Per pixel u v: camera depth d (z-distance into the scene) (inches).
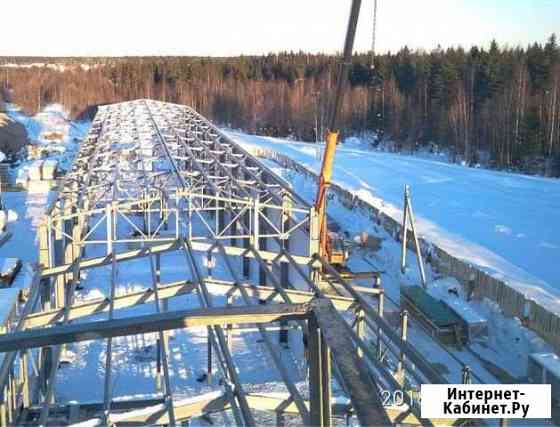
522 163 1876.2
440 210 1254.9
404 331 596.1
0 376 338.0
